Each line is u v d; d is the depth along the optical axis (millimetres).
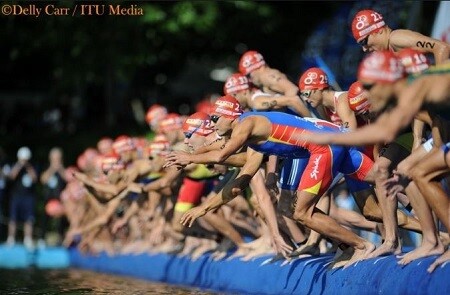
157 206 33844
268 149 21859
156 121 35812
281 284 24531
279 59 60281
